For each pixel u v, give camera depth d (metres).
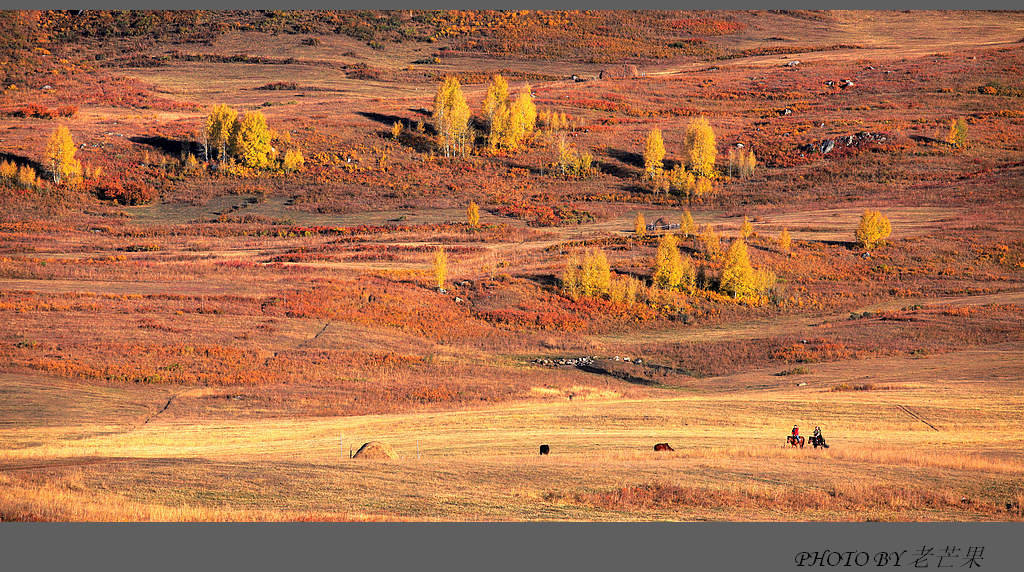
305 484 137.25
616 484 136.38
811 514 125.50
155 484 137.12
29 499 128.50
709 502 130.50
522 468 144.75
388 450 159.50
